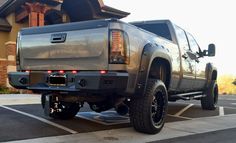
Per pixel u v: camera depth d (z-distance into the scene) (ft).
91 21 15.94
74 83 16.07
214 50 28.43
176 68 21.59
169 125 21.33
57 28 17.17
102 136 17.12
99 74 14.90
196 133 18.89
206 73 29.63
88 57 15.89
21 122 20.44
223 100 47.93
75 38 16.37
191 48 26.08
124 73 15.40
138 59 16.47
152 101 17.49
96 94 16.56
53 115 20.83
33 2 46.52
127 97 16.93
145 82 16.85
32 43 18.19
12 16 51.85
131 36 16.10
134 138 16.85
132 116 17.60
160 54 18.24
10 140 15.60
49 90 17.25
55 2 48.70
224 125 22.16
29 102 33.27
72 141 15.76
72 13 59.31
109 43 15.29
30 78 17.93
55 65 17.15
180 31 24.47
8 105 30.30
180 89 23.63
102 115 24.76
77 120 21.91
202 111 30.48
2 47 52.31
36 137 16.38
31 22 46.47
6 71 49.52
